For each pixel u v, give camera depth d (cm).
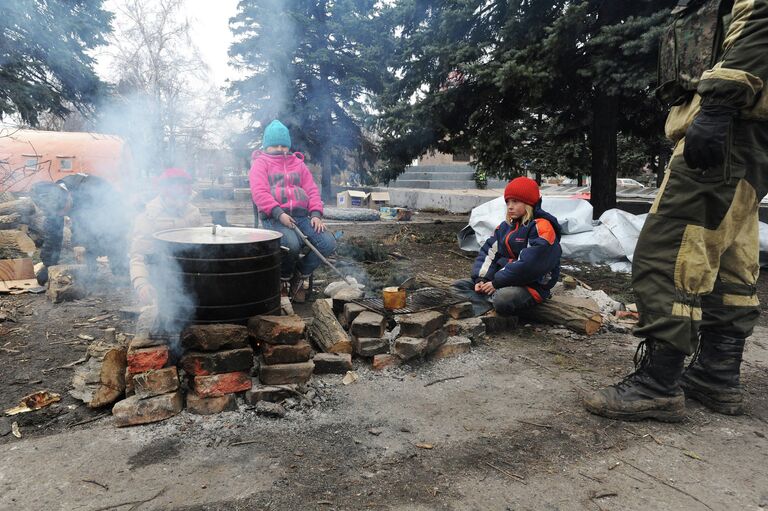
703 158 212
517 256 390
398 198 1839
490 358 329
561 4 745
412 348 300
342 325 348
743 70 202
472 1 788
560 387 286
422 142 937
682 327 229
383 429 235
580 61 786
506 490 191
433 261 691
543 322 405
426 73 879
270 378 257
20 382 282
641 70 654
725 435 236
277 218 431
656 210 239
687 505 184
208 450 214
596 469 206
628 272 615
